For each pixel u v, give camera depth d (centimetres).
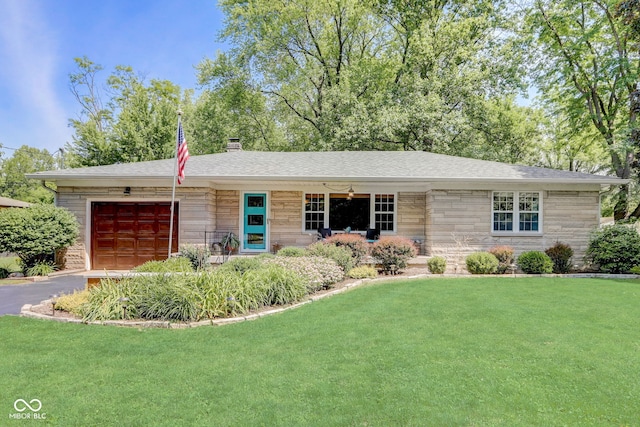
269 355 459
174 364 432
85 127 2259
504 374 403
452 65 2138
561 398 353
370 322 592
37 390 370
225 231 1284
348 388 371
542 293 805
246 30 2514
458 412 327
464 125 1970
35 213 1110
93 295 647
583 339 513
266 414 324
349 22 2419
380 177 1169
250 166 1285
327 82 2634
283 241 1296
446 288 859
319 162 1372
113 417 322
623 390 369
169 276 685
